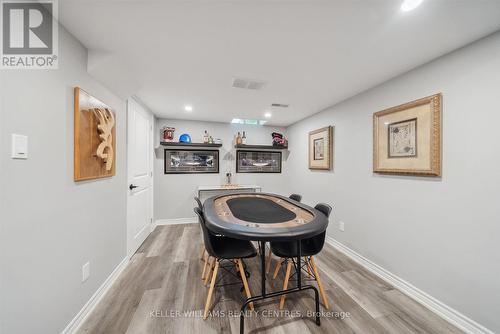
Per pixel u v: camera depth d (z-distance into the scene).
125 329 1.44
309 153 3.60
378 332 1.44
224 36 1.42
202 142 4.14
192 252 2.72
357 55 1.66
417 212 1.82
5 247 0.93
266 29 1.34
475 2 1.09
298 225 1.42
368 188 2.36
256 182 4.50
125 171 2.33
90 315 1.56
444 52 1.60
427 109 1.72
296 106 3.07
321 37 1.43
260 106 3.10
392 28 1.32
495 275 1.34
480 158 1.41
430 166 1.69
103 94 1.83
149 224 3.39
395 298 1.82
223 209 1.91
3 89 0.93
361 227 2.46
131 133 2.56
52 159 1.21
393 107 2.03
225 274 2.17
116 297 1.78
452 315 1.55
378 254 2.21
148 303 1.71
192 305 1.69
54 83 1.23
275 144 4.44
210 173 4.20
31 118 1.07
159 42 1.50
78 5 1.13
